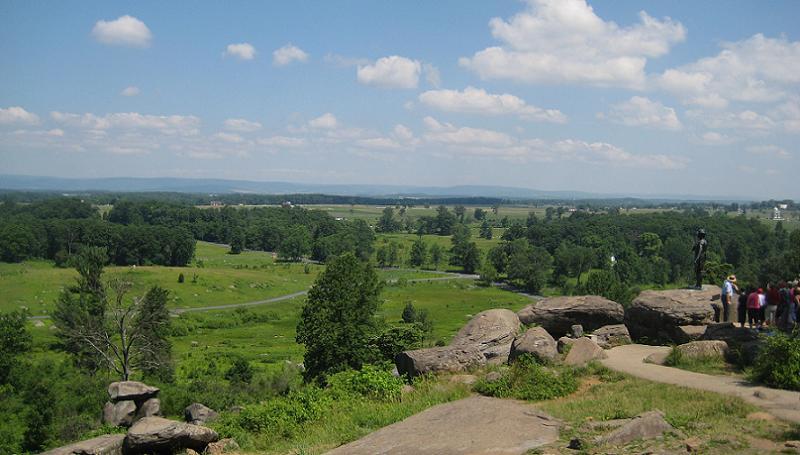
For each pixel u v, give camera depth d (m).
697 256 28.05
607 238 154.88
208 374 65.62
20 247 144.12
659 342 25.19
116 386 29.08
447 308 119.88
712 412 14.48
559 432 13.98
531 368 19.58
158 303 59.62
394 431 15.36
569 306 27.17
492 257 167.12
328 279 47.69
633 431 13.02
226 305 124.50
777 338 18.05
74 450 18.92
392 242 194.88
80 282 59.62
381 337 46.81
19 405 46.28
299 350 86.56
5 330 57.97
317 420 19.77
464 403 17.28
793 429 12.74
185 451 18.83
